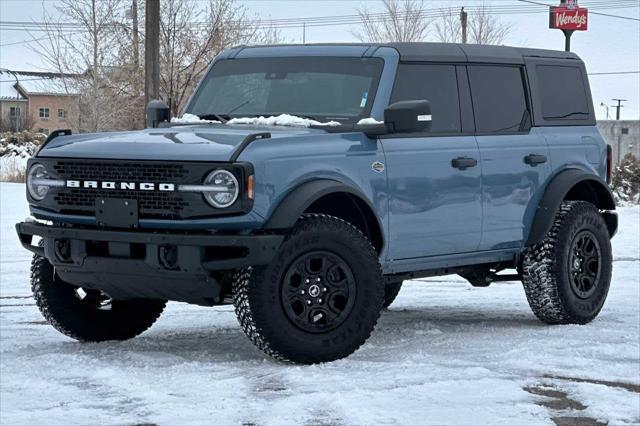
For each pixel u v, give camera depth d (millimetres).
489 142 9961
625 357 8727
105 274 8422
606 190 11117
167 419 6656
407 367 8211
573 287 10461
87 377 7832
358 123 8984
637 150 89562
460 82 9891
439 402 7113
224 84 9836
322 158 8516
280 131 8711
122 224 8250
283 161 8227
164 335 9891
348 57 9453
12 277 14359
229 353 8906
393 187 9047
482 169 9820
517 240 10250
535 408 6996
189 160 8031
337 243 8414
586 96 11258
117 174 8266
